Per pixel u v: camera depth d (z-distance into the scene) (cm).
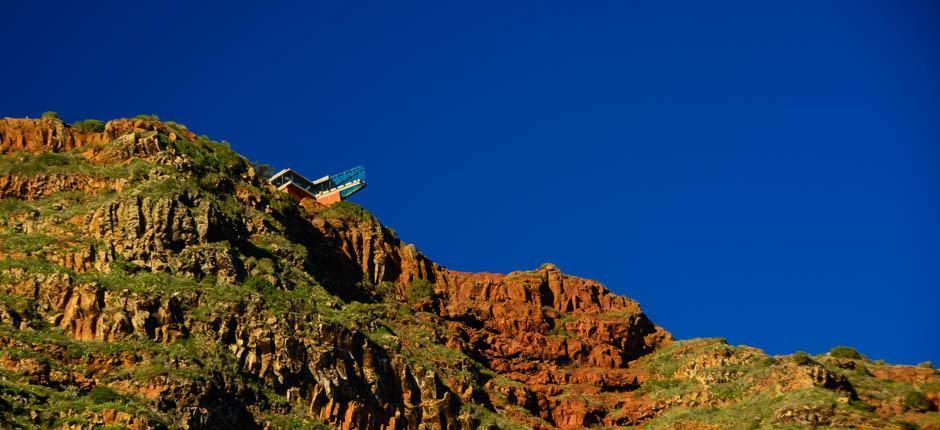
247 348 7719
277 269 9238
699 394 10581
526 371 11225
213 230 8862
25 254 7981
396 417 8269
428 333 10494
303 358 7912
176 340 7450
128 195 8688
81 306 7469
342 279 10862
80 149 9762
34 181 9112
